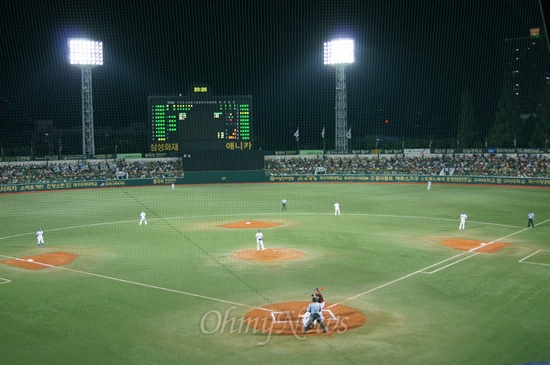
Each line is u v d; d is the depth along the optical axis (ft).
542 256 95.50
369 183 254.68
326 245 108.17
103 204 189.06
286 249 104.42
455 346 53.98
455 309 65.77
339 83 270.87
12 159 257.96
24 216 160.35
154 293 74.38
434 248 103.91
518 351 52.54
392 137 315.78
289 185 252.21
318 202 186.09
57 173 255.29
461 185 236.84
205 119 258.37
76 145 296.92
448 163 261.03
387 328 59.36
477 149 265.13
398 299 70.23
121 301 70.64
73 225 141.28
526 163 243.60
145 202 193.47
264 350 53.57
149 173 263.08
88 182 247.91
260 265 90.94
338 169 271.28
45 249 107.55
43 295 73.82
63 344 55.52
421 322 61.16
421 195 201.98
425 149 274.98
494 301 68.69
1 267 91.25
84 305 69.00
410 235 119.03
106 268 89.92
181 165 271.90
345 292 73.87
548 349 52.90
